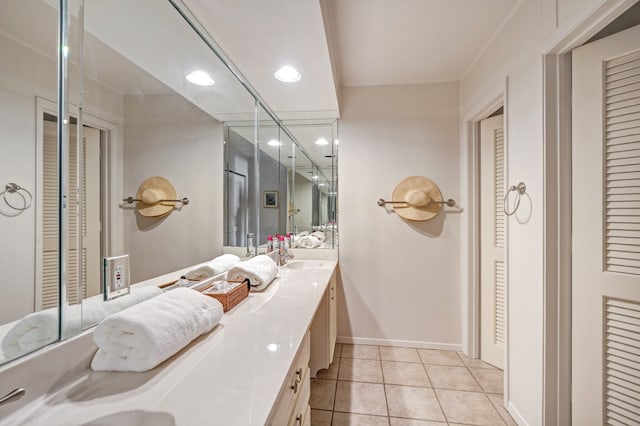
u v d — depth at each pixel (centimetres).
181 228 127
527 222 148
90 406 62
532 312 144
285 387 73
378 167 253
